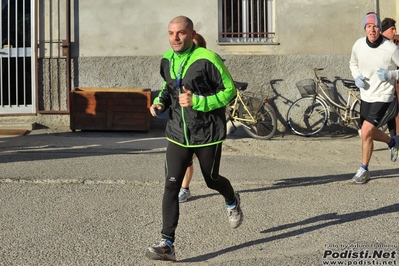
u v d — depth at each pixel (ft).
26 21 35.32
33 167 24.44
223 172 24.41
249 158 27.45
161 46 35.42
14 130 32.86
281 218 18.37
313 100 34.55
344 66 35.94
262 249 15.75
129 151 28.27
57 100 35.32
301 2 35.70
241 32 35.96
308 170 25.07
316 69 34.50
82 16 35.17
